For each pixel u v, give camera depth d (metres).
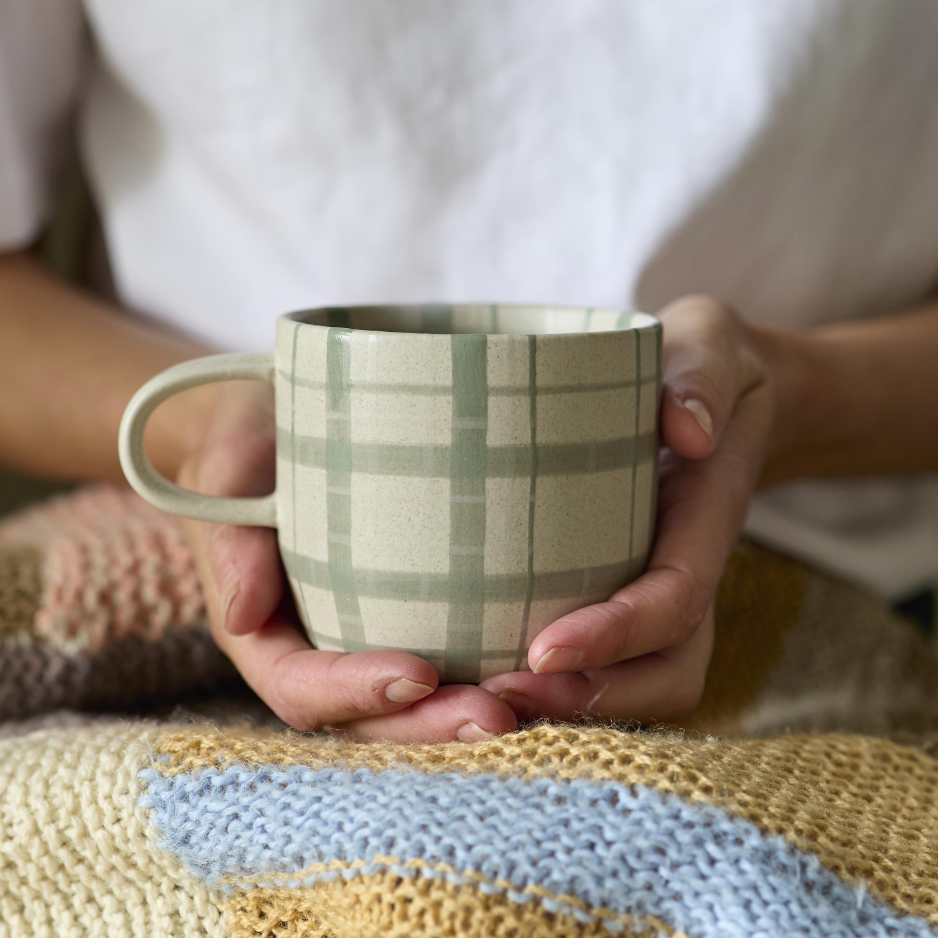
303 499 0.36
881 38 0.53
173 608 0.45
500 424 0.34
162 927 0.35
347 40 0.52
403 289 0.56
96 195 0.64
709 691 0.45
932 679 0.50
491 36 0.52
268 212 0.56
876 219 0.58
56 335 0.57
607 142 0.53
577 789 0.32
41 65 0.58
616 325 0.39
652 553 0.38
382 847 0.31
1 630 0.44
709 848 0.31
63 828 0.35
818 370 0.51
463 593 0.34
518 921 0.30
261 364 0.37
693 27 0.52
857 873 0.32
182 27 0.53
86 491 0.58
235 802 0.34
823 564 0.60
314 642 0.37
